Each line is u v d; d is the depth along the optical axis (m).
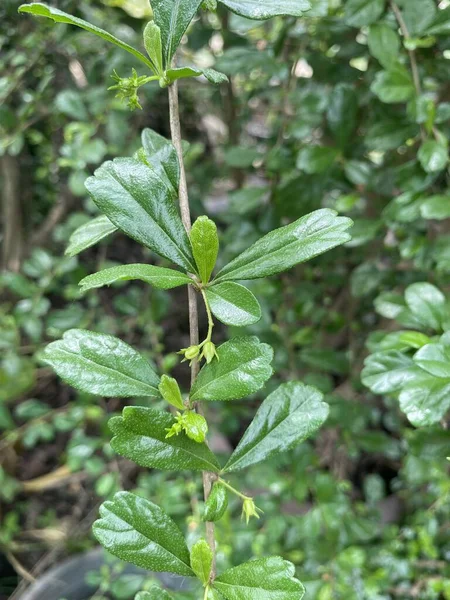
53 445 0.65
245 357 0.17
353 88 0.38
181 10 0.18
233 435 0.61
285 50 0.44
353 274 0.44
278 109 0.48
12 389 0.55
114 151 0.45
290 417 0.19
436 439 0.28
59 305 0.68
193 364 0.18
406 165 0.31
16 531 0.54
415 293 0.28
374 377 0.26
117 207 0.17
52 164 0.57
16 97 0.53
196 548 0.17
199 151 0.58
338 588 0.38
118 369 0.18
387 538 0.44
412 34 0.30
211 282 0.17
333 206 0.46
